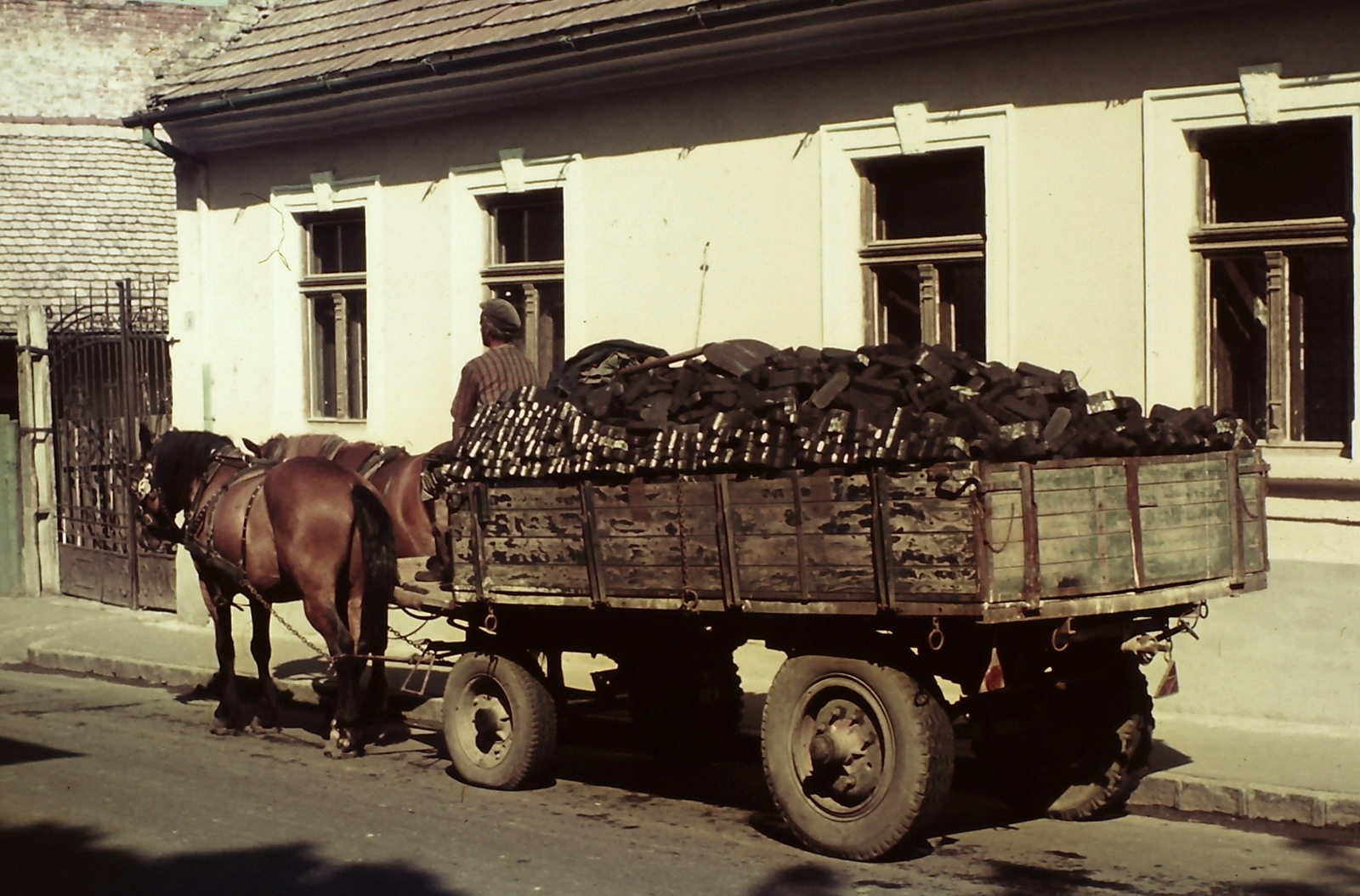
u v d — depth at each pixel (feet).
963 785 27.71
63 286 74.59
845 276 34.94
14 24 95.61
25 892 21.54
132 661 42.52
